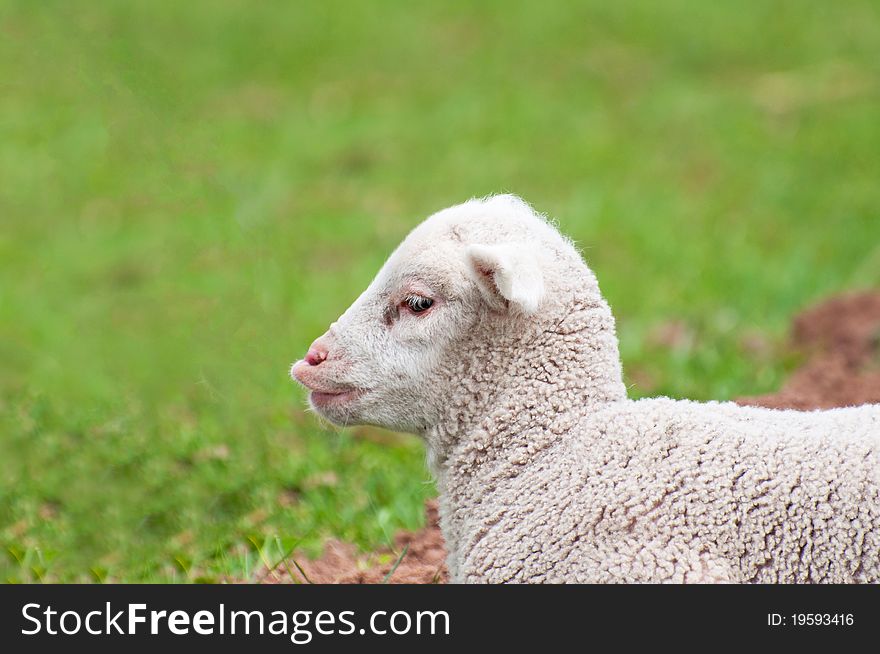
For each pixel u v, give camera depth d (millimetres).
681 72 24594
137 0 25469
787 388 10195
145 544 9023
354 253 16062
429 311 6484
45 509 9609
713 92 23156
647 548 5906
